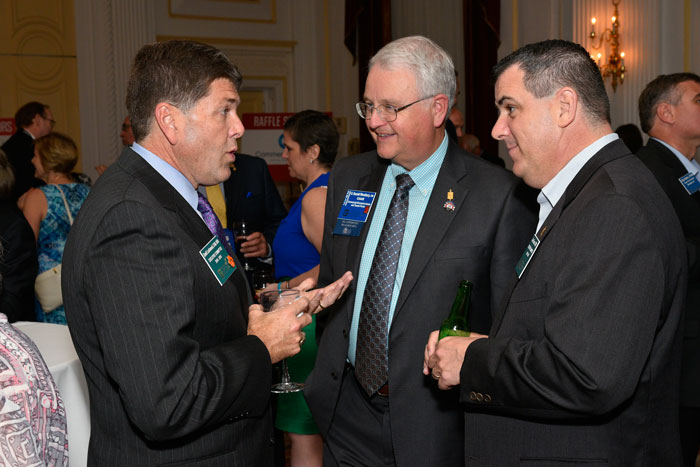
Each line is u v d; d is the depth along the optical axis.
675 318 1.23
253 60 8.58
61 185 3.40
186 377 1.16
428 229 1.70
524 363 1.18
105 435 1.27
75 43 7.36
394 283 1.74
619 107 6.00
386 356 1.73
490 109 7.31
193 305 1.20
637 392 1.20
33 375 0.98
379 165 1.91
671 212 1.22
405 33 8.16
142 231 1.16
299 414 2.39
